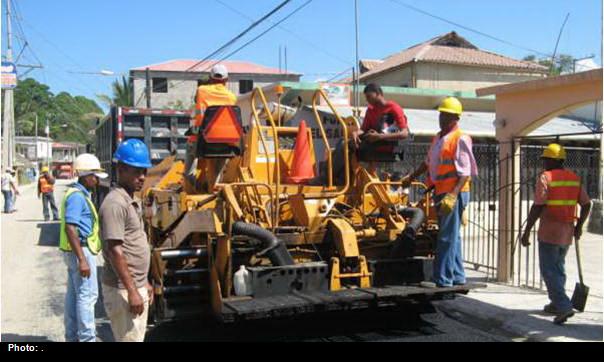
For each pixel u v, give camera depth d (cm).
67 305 589
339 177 710
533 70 2864
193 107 794
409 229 639
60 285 921
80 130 9119
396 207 707
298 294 569
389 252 648
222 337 635
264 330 662
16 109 8488
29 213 2236
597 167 1543
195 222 583
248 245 604
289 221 662
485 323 692
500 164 895
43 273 1020
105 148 1698
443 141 618
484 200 1138
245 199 625
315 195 647
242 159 688
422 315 729
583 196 662
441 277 613
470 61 2795
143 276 447
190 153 725
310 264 591
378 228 671
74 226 553
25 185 4959
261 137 654
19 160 5916
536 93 831
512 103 872
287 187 669
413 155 1238
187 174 722
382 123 686
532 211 667
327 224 630
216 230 549
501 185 893
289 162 706
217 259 560
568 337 616
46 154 5691
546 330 639
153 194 775
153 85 4794
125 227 437
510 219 881
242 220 582
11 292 872
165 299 561
